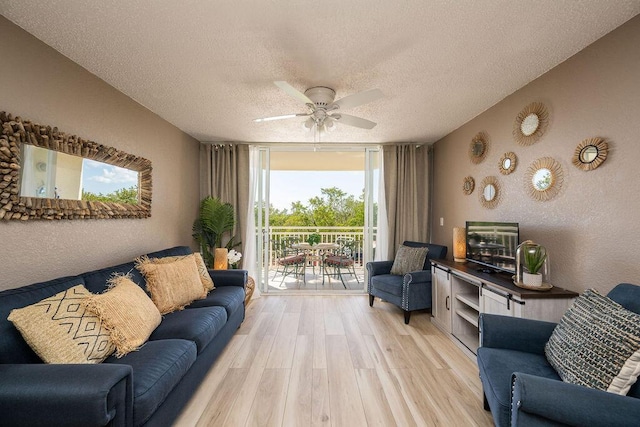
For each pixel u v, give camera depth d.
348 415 1.74
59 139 1.91
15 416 1.06
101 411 1.06
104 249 2.38
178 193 3.64
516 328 1.71
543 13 1.56
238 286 3.13
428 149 4.39
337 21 1.62
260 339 2.81
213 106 2.90
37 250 1.80
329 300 4.09
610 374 1.17
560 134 2.09
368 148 4.43
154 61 2.06
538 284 2.01
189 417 1.73
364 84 2.39
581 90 1.92
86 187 2.17
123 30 1.71
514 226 2.38
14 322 1.30
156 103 2.83
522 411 1.09
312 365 2.32
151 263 2.46
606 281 1.76
